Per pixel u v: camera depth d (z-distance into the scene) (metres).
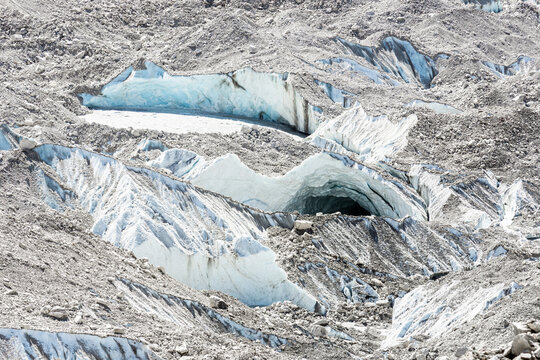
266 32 140.88
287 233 85.38
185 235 77.62
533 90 130.38
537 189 101.56
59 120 108.94
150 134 104.50
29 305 51.34
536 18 180.25
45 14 145.12
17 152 84.19
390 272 85.56
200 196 83.38
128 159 100.00
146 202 79.75
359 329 70.44
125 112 122.19
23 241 61.19
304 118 121.12
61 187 82.75
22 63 131.00
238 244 76.50
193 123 117.56
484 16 171.75
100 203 81.81
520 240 89.94
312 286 77.06
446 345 59.94
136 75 125.88
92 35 141.25
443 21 165.38
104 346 49.22
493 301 63.34
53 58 133.00
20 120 105.19
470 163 106.81
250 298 75.75
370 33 157.00
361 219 89.81
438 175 102.31
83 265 61.69
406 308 72.31
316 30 152.75
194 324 60.44
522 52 164.12
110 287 59.25
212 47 136.38
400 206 100.25
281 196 99.75
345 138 114.62
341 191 104.94
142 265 69.06
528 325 51.38
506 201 101.19
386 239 88.62
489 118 114.94
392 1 169.38
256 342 61.34
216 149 103.19
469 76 145.88
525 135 113.38
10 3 143.88
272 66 128.38
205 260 76.25
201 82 125.62
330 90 124.00
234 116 125.38
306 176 100.31
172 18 153.62
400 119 113.88
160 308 59.81
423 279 82.81
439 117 114.56
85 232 71.69
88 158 86.31
